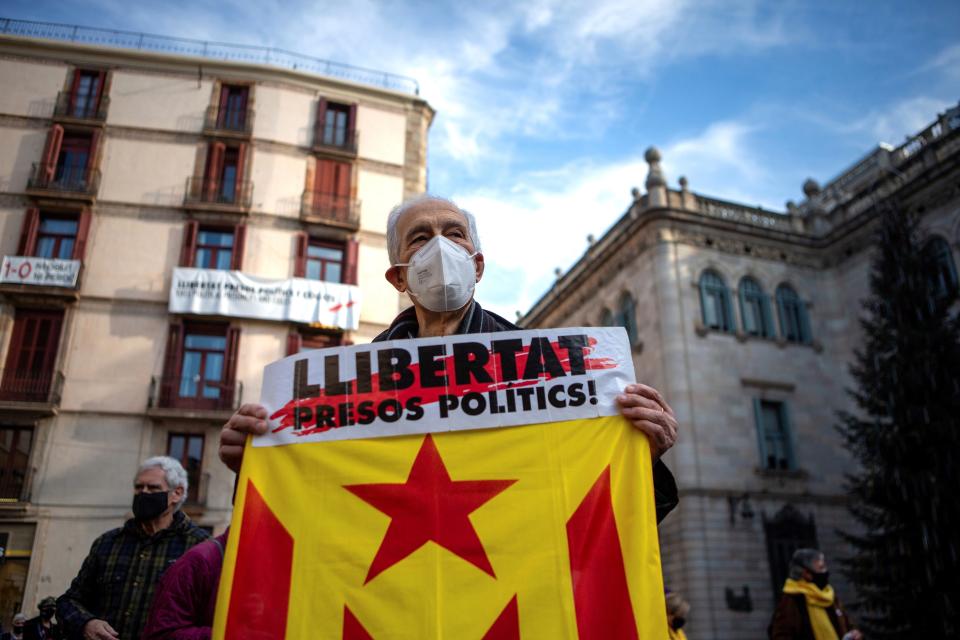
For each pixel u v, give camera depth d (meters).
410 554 2.36
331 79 25.78
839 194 30.78
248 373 21.69
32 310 21.59
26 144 23.12
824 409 25.36
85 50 24.25
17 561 19.06
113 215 22.73
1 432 20.14
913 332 19.17
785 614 6.17
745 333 24.94
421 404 2.58
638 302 26.03
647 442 2.55
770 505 22.92
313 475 2.50
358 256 24.16
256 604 2.31
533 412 2.56
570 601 2.28
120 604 4.15
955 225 22.62
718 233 26.08
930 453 17.75
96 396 20.77
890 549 17.59
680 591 21.83
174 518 4.48
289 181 24.17
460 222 2.90
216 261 23.02
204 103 24.50
